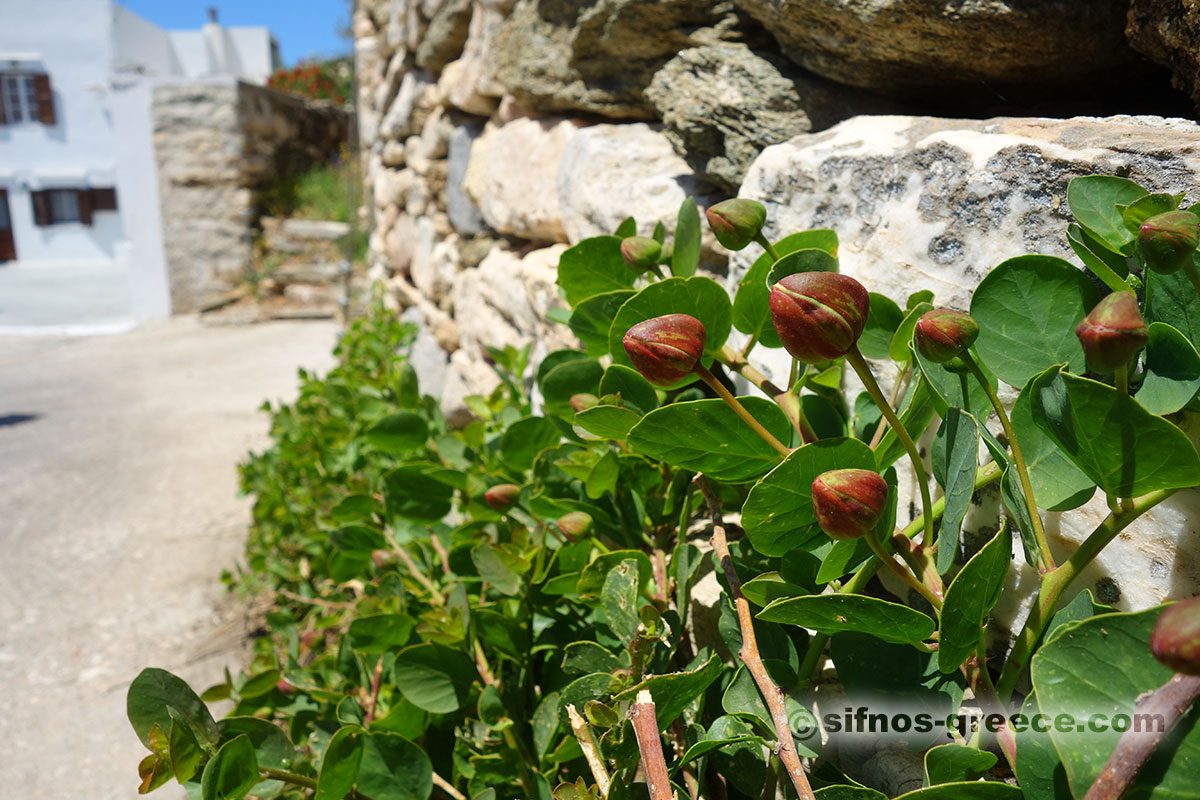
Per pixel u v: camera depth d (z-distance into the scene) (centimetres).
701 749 21
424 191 101
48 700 79
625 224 34
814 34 33
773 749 19
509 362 54
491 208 68
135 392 204
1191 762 14
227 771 23
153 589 101
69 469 148
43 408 192
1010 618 23
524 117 64
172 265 311
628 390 27
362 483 54
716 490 29
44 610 96
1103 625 15
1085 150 22
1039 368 20
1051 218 22
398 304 125
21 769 70
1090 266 19
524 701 31
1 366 246
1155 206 18
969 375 22
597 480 30
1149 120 24
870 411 27
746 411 20
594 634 30
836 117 35
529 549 31
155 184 305
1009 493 19
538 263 57
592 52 49
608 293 31
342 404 82
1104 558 20
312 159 383
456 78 79
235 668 82
